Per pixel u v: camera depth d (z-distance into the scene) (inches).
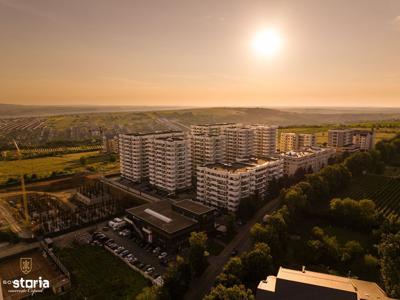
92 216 6215.6
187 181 7765.8
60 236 5423.2
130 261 4483.3
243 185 6210.6
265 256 3782.0
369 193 7111.2
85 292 3752.5
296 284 2955.2
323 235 4805.6
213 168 6594.5
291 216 5378.9
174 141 7367.1
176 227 4931.1
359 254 4439.0
